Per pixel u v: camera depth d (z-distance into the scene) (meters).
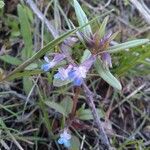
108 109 0.09
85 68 0.07
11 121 0.08
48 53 0.08
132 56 0.09
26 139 0.08
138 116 0.09
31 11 0.09
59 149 0.08
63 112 0.08
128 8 0.11
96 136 0.09
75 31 0.07
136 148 0.08
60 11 0.10
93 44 0.07
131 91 0.09
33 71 0.08
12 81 0.09
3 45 0.09
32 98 0.08
